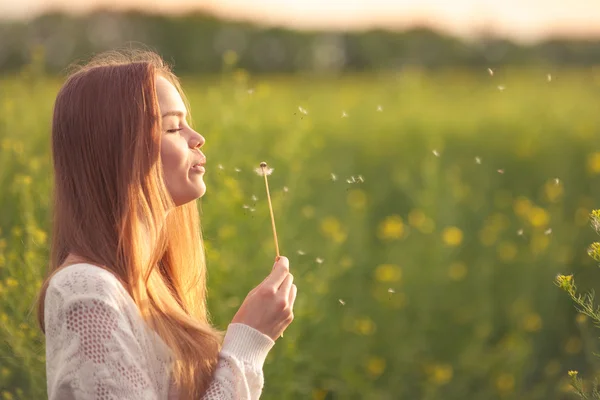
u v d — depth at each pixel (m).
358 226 6.45
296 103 10.84
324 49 23.08
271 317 2.07
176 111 2.08
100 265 1.91
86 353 1.73
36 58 7.13
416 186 8.16
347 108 12.14
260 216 4.68
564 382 4.99
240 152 5.35
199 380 2.03
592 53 20.53
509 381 5.11
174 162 2.05
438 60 22.42
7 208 4.87
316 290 4.62
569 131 10.00
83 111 1.99
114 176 1.97
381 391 5.04
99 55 2.35
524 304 5.69
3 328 3.55
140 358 1.82
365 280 6.16
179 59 22.09
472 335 5.56
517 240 6.91
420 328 5.51
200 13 22.50
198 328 2.09
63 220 2.00
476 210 7.20
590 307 2.43
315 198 7.06
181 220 2.33
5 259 4.11
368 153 9.72
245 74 5.86
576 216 6.59
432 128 10.98
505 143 10.02
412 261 6.09
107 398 1.72
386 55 22.89
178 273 2.32
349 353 5.04
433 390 4.96
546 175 8.30
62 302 1.78
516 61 20.94
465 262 6.52
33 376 3.53
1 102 7.09
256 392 2.02
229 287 4.39
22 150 5.25
